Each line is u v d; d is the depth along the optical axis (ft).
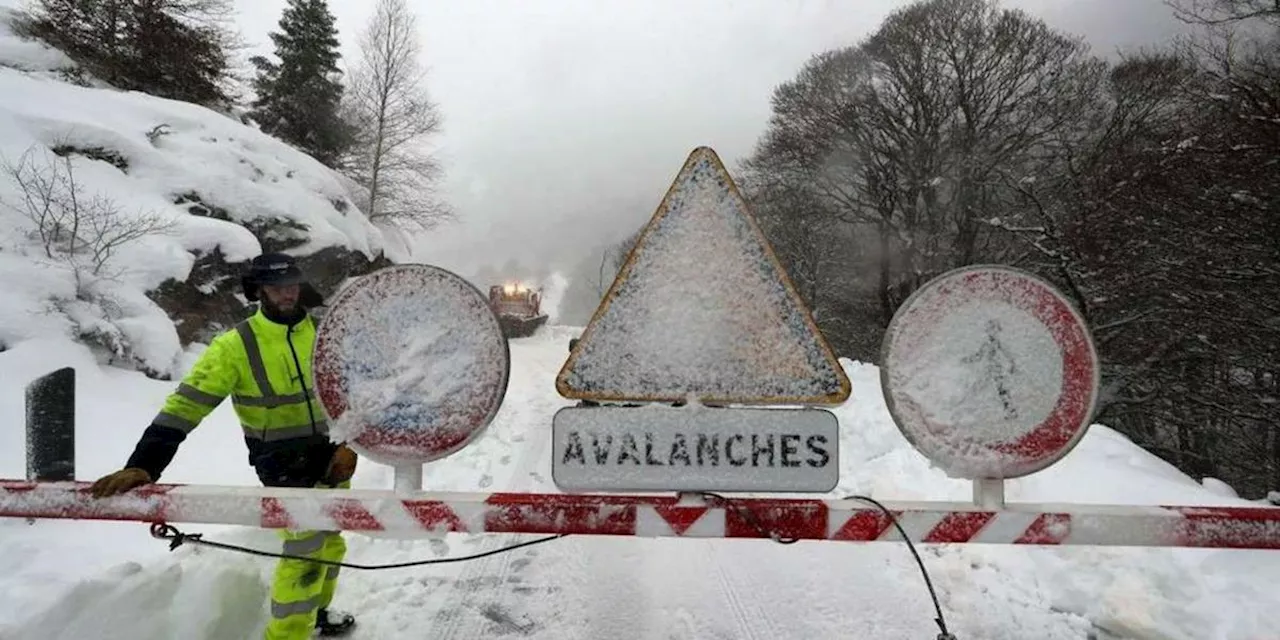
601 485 7.45
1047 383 7.32
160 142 45.85
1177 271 44.96
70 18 62.90
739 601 12.92
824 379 7.51
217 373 9.38
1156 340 51.72
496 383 7.57
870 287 105.60
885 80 102.42
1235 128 41.98
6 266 28.12
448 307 7.61
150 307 31.22
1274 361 42.22
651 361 7.54
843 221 104.73
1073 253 55.21
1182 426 55.67
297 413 10.16
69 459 9.86
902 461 21.11
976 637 11.55
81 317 28.12
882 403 28.86
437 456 7.59
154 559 12.43
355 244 57.62
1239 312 42.24
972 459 7.34
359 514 7.74
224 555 12.35
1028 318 7.32
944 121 96.99
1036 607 12.45
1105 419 57.52
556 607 12.59
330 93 94.84
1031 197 59.06
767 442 7.44
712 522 7.55
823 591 13.26
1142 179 49.96
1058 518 7.43
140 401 25.55
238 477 18.58
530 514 7.66
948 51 95.30
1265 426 49.47
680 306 7.56
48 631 9.81
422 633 11.58
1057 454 7.30
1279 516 7.32
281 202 48.73
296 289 10.11
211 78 77.97
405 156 101.96
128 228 34.01
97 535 13.39
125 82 65.41
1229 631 10.91
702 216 7.61
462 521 7.68
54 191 32.65
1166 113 70.03
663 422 7.43
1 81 41.57
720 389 7.52
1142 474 17.79
